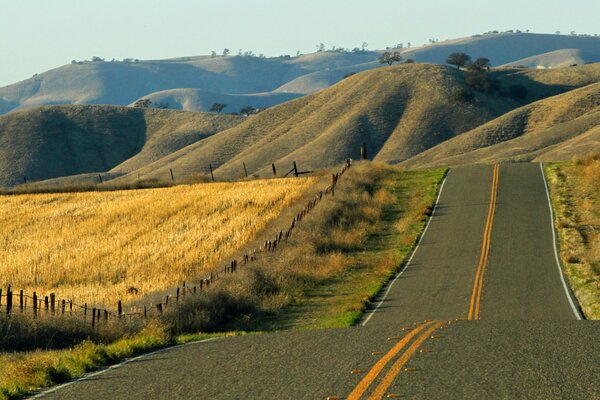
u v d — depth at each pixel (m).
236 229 109.00
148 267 92.25
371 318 62.91
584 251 89.06
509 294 69.88
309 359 27.53
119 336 49.56
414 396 21.09
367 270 87.06
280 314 68.12
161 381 25.36
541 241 95.56
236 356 29.41
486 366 24.67
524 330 32.41
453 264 85.94
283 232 102.31
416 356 26.66
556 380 22.59
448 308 65.25
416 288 75.38
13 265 98.12
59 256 102.19
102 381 26.38
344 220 111.19
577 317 59.06
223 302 66.56
